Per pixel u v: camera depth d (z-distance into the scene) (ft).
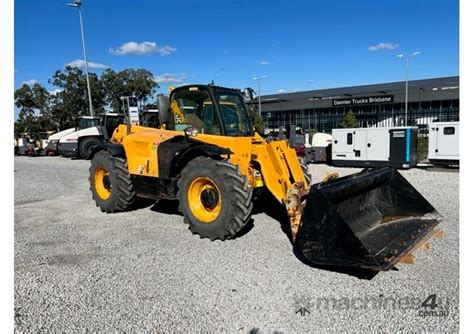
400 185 16.10
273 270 12.83
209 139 17.58
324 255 12.05
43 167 50.39
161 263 13.70
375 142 41.91
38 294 11.42
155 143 18.58
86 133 62.13
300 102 170.60
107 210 21.77
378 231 14.78
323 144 53.26
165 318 9.96
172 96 20.11
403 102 141.79
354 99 146.41
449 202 22.52
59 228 18.76
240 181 15.30
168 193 18.38
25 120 125.29
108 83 121.90
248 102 20.63
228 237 15.87
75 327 9.64
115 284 12.03
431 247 14.62
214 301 10.80
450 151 38.55
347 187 13.57
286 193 15.07
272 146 16.20
